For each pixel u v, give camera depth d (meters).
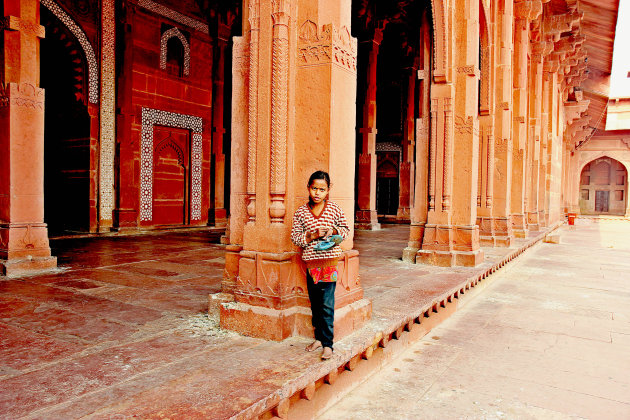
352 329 3.56
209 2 12.73
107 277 5.59
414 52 16.88
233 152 3.73
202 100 12.90
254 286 3.46
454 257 7.06
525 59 11.70
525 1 11.42
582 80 22.64
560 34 15.67
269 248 3.40
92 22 10.22
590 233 18.11
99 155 10.47
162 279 5.54
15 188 5.67
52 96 10.75
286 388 2.52
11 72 5.59
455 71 7.32
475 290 6.38
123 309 4.14
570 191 35.97
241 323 3.45
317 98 3.44
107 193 10.68
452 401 3.14
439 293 5.05
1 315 3.88
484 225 9.50
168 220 12.12
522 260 10.00
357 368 3.34
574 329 4.85
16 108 5.60
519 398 3.19
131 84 10.91
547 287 7.08
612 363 3.87
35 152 5.85
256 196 3.49
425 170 7.53
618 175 38.12
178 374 2.67
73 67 10.05
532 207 14.48
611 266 9.22
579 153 36.41
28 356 2.96
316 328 3.10
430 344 4.35
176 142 12.22
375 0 13.98
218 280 5.53
